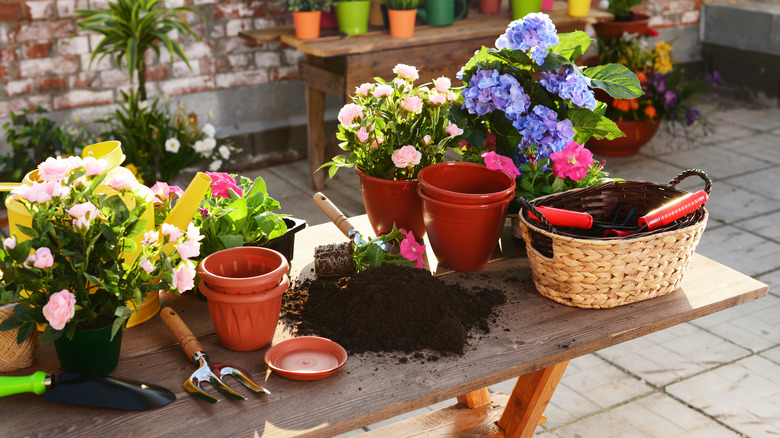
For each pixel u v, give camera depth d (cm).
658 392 246
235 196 149
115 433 106
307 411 111
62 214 111
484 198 143
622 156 472
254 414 111
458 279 151
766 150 483
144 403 111
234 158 449
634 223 155
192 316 138
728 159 467
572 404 240
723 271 156
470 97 159
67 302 106
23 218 120
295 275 153
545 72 162
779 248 350
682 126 525
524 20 158
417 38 370
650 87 462
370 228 176
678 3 605
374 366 122
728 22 601
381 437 179
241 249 130
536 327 134
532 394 163
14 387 111
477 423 180
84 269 110
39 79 392
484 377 120
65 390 111
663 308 140
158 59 378
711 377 254
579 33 165
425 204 150
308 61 396
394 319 131
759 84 588
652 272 139
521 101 156
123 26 371
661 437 224
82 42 396
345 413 111
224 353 126
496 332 133
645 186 154
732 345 274
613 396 244
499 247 167
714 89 620
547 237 138
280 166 455
